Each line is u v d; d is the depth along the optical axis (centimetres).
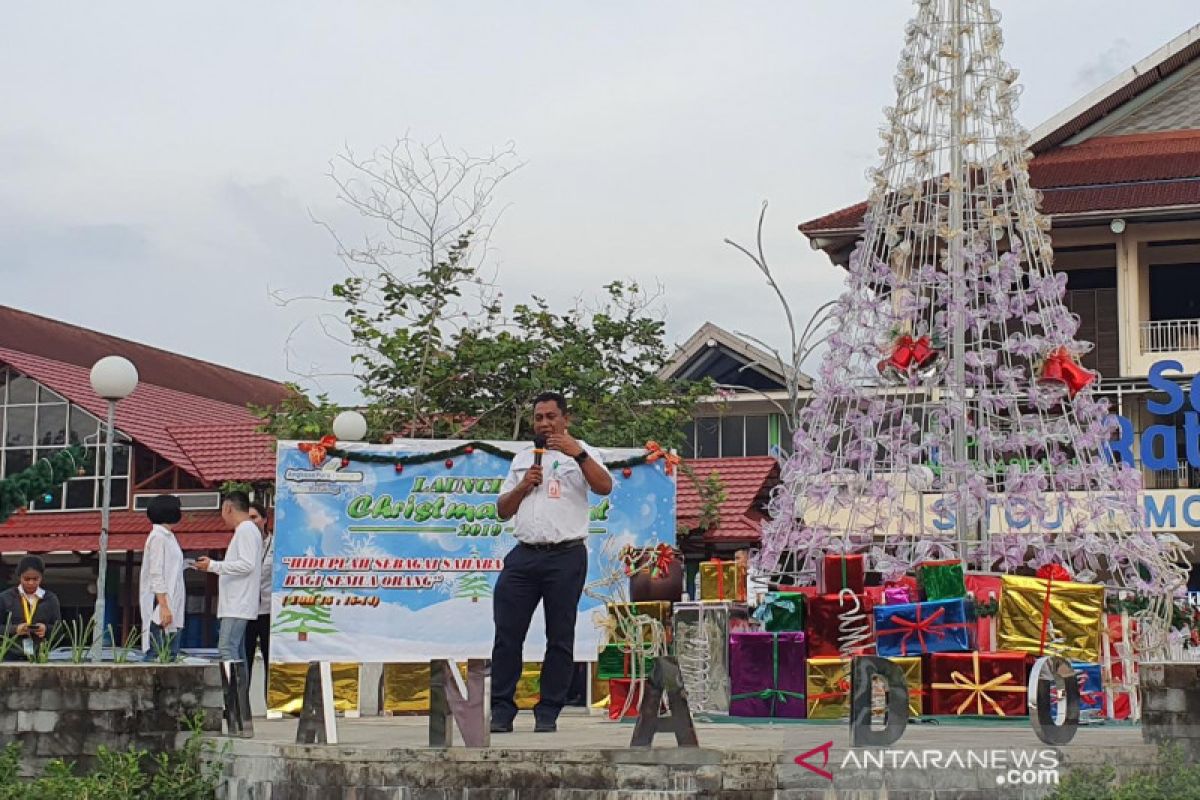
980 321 1183
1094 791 768
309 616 1195
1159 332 2648
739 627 1091
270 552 1319
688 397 2302
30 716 964
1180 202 2498
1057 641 1039
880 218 1222
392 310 2112
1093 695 1037
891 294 1197
